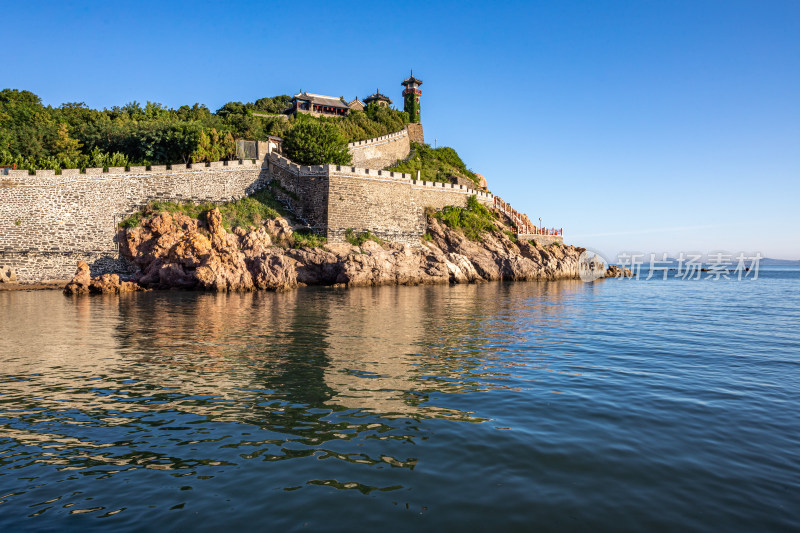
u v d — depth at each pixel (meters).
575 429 9.37
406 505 6.47
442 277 58.06
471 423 9.66
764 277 111.44
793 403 11.20
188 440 8.76
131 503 6.55
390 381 12.83
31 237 44.00
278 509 6.36
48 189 44.66
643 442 8.73
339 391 11.85
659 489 6.96
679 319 27.41
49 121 71.88
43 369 14.12
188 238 43.94
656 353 17.08
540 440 8.78
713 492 6.88
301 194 56.84
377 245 56.28
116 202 47.84
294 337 19.59
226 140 61.81
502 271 66.94
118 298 35.66
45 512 6.31
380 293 42.28
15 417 10.00
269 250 46.38
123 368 14.23
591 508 6.41
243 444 8.57
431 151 101.94
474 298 38.81
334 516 6.18
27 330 21.14
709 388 12.46
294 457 8.01
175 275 42.84
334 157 66.56
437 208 69.12
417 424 9.59
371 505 6.47
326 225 54.88
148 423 9.65
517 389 12.13
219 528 5.91
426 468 7.60
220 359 15.45
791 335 21.62
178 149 62.06
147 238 45.88
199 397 11.38
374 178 58.78
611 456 8.09
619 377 13.52
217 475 7.37
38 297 36.16
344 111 107.25
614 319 26.97
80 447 8.48
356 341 18.81
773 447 8.55
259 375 13.42
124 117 80.38
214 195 53.75
